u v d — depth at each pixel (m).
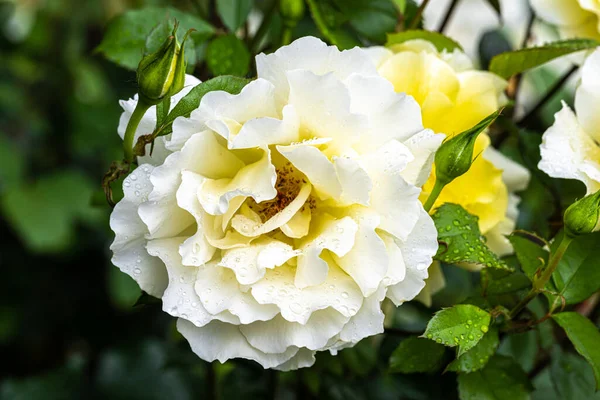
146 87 0.38
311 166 0.39
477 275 0.53
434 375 0.49
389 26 0.48
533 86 0.57
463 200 0.44
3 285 0.89
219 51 0.46
